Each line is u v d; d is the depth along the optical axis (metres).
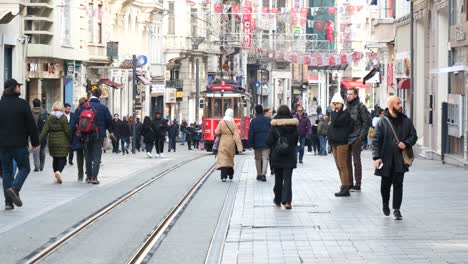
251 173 44.28
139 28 94.56
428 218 24.91
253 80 138.50
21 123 26.70
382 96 86.19
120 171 45.53
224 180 39.41
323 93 169.50
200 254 19.42
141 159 58.78
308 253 19.34
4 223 24.12
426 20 57.47
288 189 27.75
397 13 71.12
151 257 19.08
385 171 24.48
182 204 29.30
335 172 43.94
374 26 82.31
